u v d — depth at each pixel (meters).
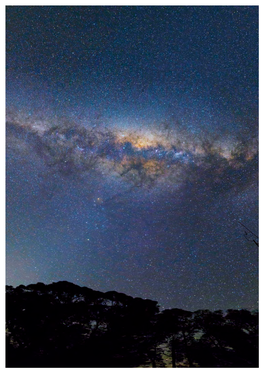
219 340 12.48
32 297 14.12
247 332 12.62
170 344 12.81
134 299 15.95
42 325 13.15
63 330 13.37
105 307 15.14
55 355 11.76
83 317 14.30
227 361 11.05
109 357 11.84
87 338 13.35
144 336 13.45
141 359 11.84
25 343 12.45
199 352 11.80
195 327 13.54
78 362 11.33
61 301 14.84
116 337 13.41
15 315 12.99
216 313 13.86
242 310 13.72
